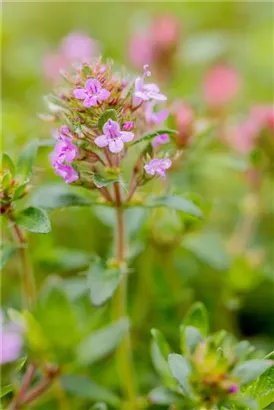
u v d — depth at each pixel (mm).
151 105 201
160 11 391
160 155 200
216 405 185
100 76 193
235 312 247
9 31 349
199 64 337
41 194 205
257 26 383
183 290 245
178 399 193
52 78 294
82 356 191
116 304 211
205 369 183
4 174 197
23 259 207
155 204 202
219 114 290
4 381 189
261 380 189
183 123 223
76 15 393
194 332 190
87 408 225
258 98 333
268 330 250
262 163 250
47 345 190
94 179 190
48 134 250
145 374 229
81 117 191
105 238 264
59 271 251
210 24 389
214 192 279
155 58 281
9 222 198
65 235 265
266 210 264
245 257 243
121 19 386
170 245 239
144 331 240
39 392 196
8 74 334
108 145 189
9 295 241
